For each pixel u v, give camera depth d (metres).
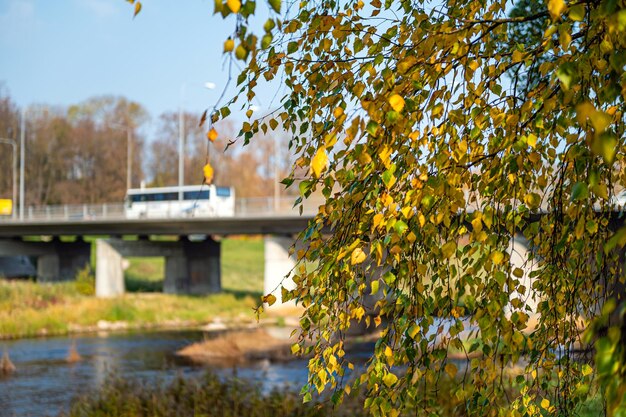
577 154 2.97
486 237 3.00
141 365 23.98
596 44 2.80
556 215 3.38
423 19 3.14
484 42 3.31
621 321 1.78
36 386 19.84
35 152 90.00
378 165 3.00
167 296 45.50
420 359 3.14
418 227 3.00
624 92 2.42
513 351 3.19
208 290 49.88
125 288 50.94
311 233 3.21
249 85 3.24
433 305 3.15
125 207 49.66
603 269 3.37
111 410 10.70
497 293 3.10
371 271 3.13
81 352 27.62
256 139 84.62
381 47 3.17
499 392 3.29
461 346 3.20
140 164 93.25
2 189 88.56
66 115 95.25
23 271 60.88
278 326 36.16
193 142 89.38
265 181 85.69
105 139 92.00
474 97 3.12
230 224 41.72
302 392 3.26
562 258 3.50
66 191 89.38
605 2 2.07
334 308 3.30
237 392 10.77
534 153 3.09
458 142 3.07
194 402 10.41
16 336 33.47
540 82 3.24
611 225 3.73
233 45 2.42
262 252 70.44
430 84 2.98
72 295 43.94
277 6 2.29
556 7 2.18
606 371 1.74
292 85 3.35
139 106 96.38
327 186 3.11
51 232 52.78
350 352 23.58
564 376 3.57
